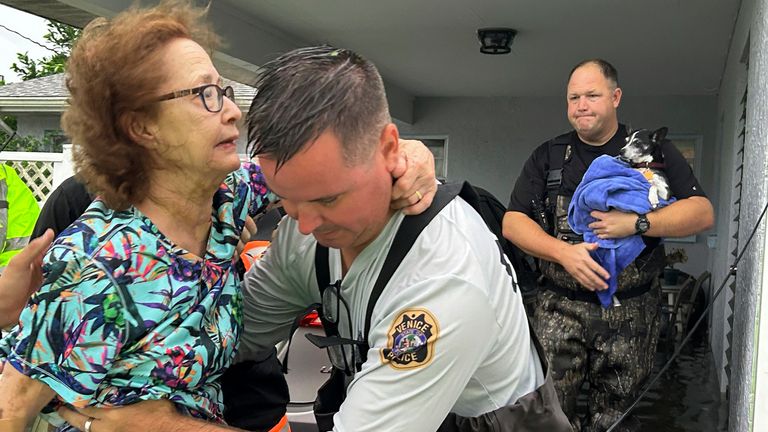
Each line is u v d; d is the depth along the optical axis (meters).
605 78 3.04
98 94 1.25
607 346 2.95
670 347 6.21
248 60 5.36
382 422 1.25
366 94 1.19
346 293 1.43
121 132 1.28
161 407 1.32
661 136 2.91
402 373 1.24
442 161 9.52
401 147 1.37
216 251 1.43
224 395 1.80
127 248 1.26
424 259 1.29
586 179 2.87
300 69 1.18
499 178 9.27
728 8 4.74
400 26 5.57
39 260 1.44
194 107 1.28
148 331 1.28
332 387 1.64
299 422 2.87
